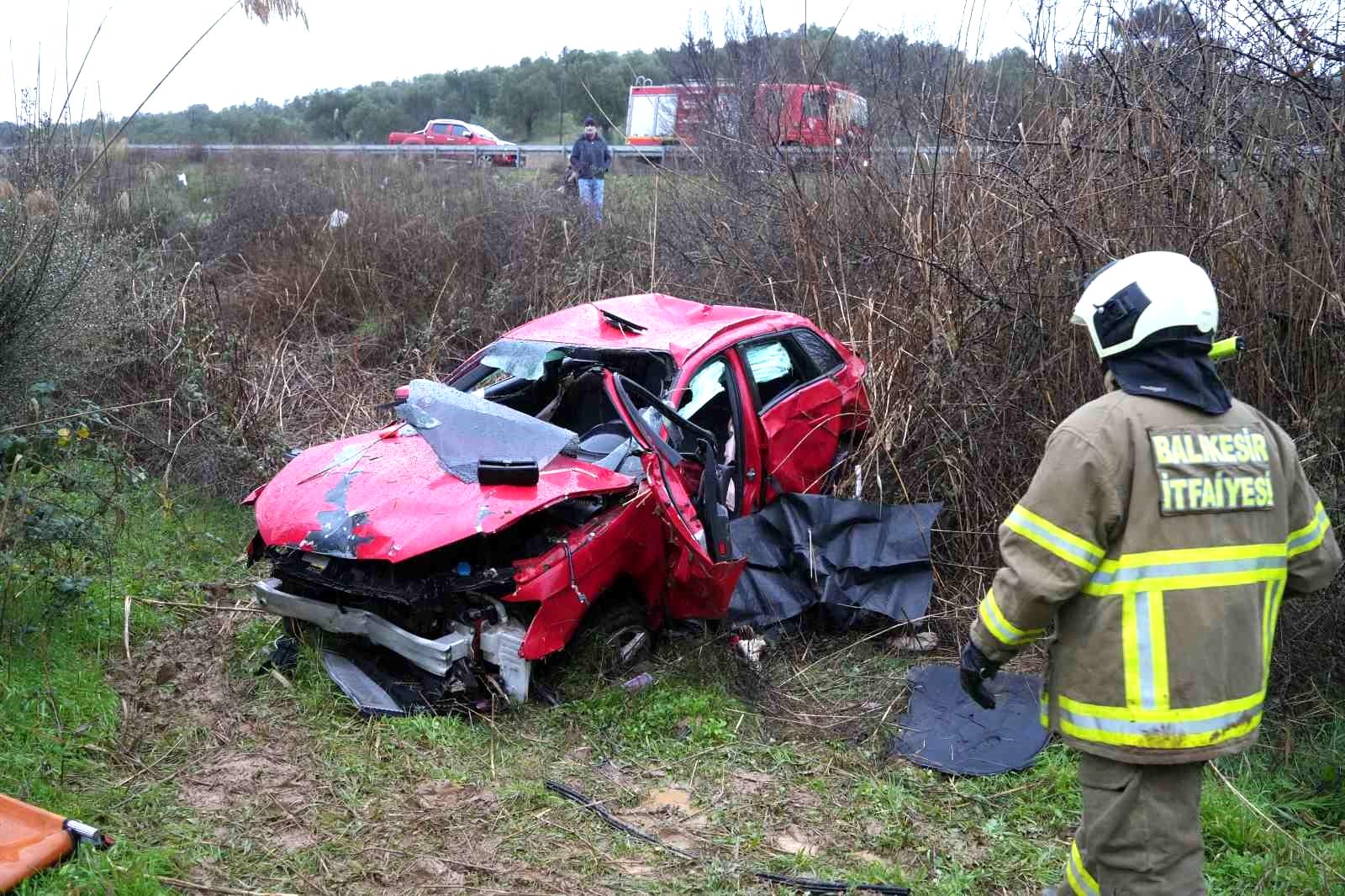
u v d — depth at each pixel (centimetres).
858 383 629
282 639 482
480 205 1133
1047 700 260
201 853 340
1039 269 578
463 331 918
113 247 747
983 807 381
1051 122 626
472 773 397
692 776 402
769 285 754
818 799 388
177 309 792
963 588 546
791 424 571
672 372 526
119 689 448
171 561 588
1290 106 525
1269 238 505
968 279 602
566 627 437
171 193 1341
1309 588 267
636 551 464
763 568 523
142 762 396
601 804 380
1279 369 500
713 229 872
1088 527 238
